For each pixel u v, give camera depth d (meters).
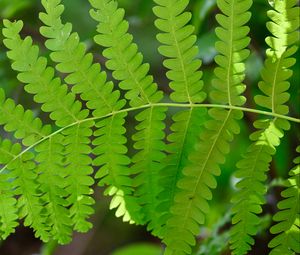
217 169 0.57
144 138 0.58
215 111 0.57
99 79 0.57
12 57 0.56
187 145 0.58
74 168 0.58
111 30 0.55
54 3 0.55
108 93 0.57
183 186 0.57
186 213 0.57
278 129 0.56
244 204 0.58
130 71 0.56
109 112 0.58
